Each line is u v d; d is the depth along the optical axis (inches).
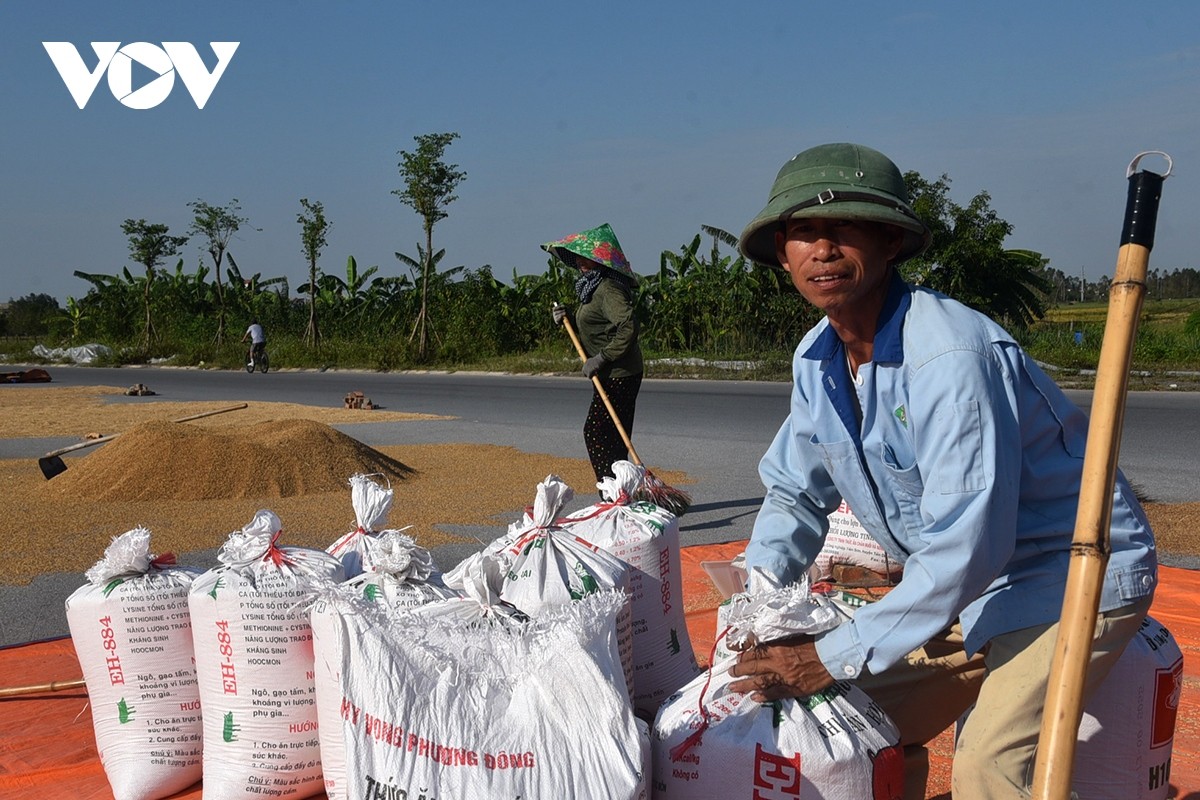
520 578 104.4
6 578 214.1
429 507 288.8
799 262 81.5
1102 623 79.7
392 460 354.6
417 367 1217.4
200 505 296.2
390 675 82.5
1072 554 67.7
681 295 1061.1
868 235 79.5
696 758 86.7
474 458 397.1
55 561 228.5
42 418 612.7
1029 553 81.4
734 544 239.3
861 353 85.0
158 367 1557.6
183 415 631.8
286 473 318.0
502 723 82.7
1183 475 328.5
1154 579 82.2
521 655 85.4
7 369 1518.2
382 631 84.4
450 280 1397.6
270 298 1699.1
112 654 114.0
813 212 78.6
